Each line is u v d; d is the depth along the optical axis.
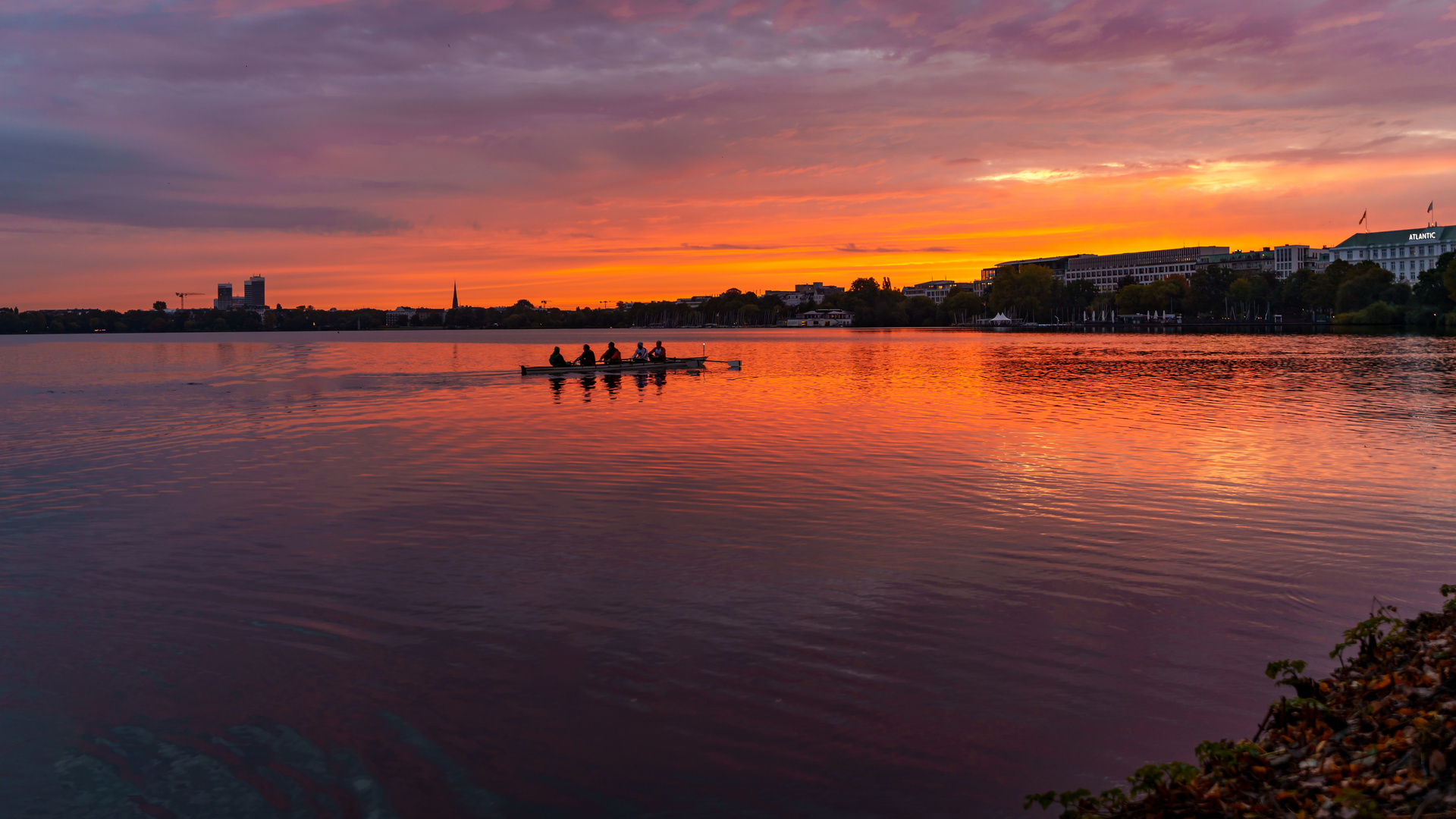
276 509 18.78
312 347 134.25
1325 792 6.64
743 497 19.58
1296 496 19.17
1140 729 9.15
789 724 9.33
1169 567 14.22
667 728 9.30
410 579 13.93
